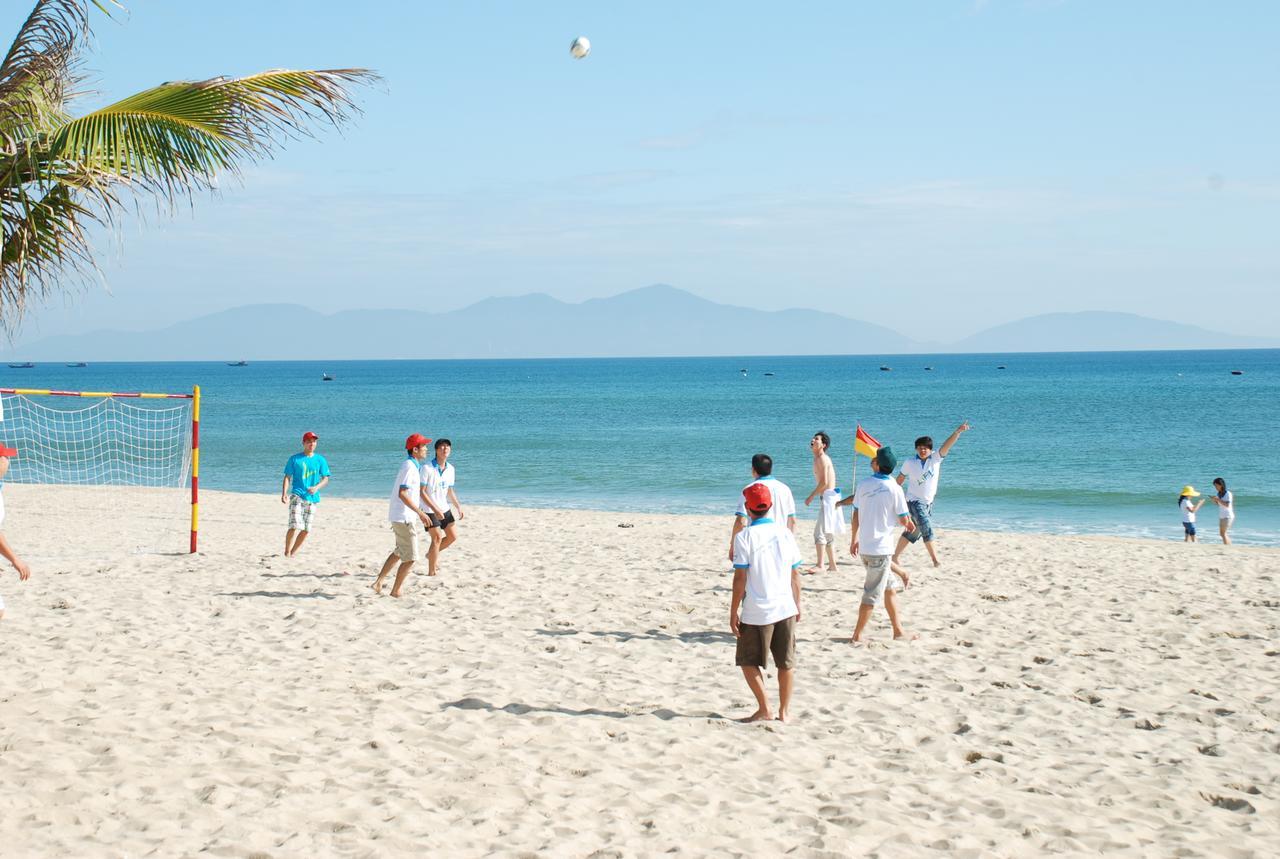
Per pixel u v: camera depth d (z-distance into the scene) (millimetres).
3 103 5570
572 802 4871
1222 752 5859
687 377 148375
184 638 8273
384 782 5051
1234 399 70938
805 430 48094
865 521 8414
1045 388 93875
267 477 30094
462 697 6703
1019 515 22203
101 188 5344
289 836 4340
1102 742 6027
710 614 9633
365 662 7598
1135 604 10250
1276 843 4586
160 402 76562
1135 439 40844
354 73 5332
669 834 4523
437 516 11367
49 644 7934
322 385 118375
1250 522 21203
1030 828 4676
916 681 7297
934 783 5277
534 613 9578
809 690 7059
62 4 5449
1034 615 9680
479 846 4324
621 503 24422
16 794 4656
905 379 128125
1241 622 9375
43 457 34000
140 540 15328
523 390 102312
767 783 5223
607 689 6988
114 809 4562
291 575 11594
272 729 5836
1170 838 4617
